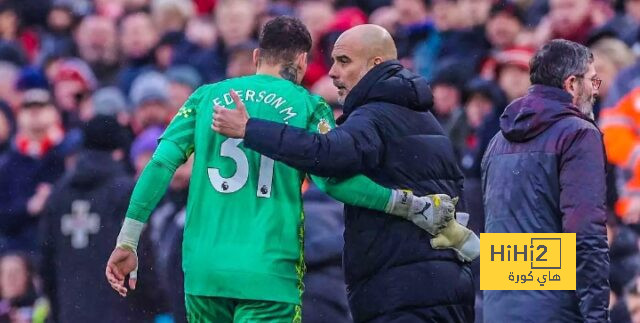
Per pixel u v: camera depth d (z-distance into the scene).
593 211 27.47
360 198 26.98
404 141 27.42
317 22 57.84
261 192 27.17
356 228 27.58
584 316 27.50
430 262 27.41
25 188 50.66
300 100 27.45
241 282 26.92
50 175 51.25
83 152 38.91
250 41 56.28
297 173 27.41
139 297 37.94
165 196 42.75
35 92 52.84
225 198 27.23
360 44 27.84
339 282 35.44
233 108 27.38
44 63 62.47
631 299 37.75
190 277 27.34
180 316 35.00
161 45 59.69
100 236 38.50
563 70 28.27
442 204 27.31
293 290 27.27
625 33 49.59
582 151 27.70
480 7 52.31
